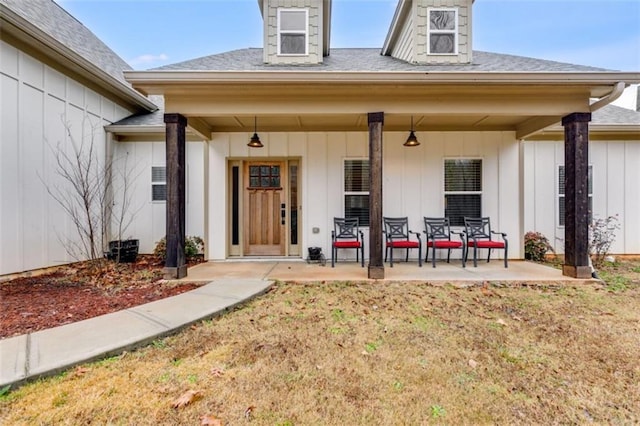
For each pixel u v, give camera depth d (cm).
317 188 671
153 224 744
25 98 512
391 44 777
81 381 214
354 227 661
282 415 186
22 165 508
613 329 307
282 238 690
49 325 303
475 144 670
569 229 484
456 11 649
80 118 629
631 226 717
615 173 717
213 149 673
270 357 252
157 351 260
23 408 187
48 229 557
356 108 475
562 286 451
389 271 537
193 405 193
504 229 668
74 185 590
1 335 278
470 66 619
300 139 671
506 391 210
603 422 182
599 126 681
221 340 280
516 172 670
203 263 632
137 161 742
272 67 607
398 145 670
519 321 328
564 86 446
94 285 457
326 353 259
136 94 750
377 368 237
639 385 217
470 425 180
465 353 260
